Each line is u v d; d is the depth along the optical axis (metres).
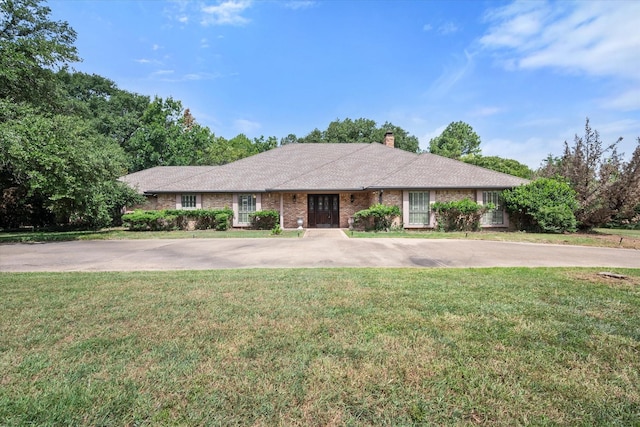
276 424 2.13
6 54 15.48
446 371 2.79
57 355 3.07
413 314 4.18
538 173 21.78
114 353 3.12
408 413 2.24
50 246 12.06
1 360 2.97
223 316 4.11
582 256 9.53
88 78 39.34
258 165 22.38
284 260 8.91
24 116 13.78
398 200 17.83
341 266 7.95
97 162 14.73
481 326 3.79
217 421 2.15
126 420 2.16
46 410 2.25
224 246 11.92
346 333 3.57
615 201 16.02
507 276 6.46
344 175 20.19
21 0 17.62
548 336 3.53
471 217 17.48
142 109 41.19
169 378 2.66
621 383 2.63
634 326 3.82
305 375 2.71
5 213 20.12
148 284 5.81
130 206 20.77
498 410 2.27
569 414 2.24
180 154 38.22
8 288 5.55
